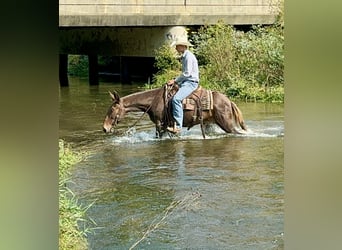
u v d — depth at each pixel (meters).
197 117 7.84
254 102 10.37
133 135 7.76
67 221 4.43
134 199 5.30
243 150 7.00
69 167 5.98
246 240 4.39
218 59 11.38
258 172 6.07
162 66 12.12
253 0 12.34
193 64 7.90
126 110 7.89
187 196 5.32
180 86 7.90
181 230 4.61
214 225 4.74
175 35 12.06
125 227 4.68
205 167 6.33
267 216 4.88
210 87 11.04
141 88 12.40
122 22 11.70
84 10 11.57
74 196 5.02
